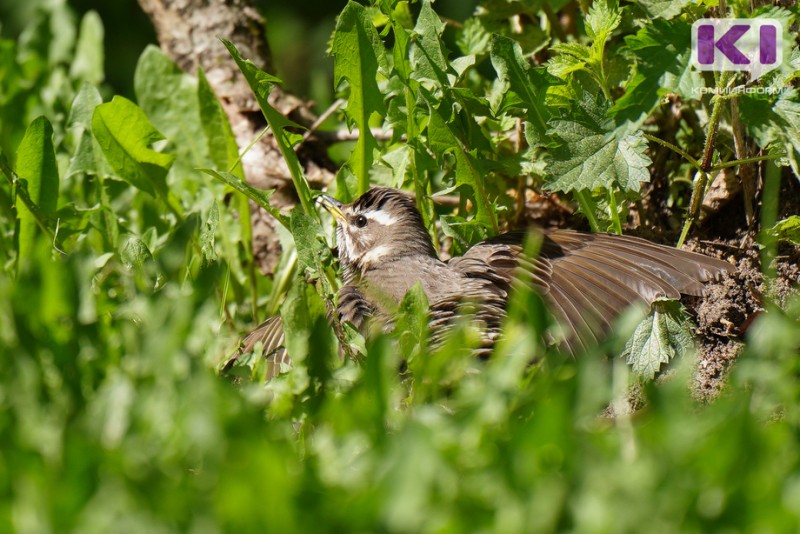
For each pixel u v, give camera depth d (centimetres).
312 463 470
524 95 948
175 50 1306
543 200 1116
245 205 1131
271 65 1309
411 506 400
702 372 886
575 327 837
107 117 1038
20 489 412
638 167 847
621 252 873
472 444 453
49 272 545
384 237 961
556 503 397
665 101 953
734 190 946
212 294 566
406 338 595
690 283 832
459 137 982
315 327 573
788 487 416
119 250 1024
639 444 443
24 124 1374
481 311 823
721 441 417
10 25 1678
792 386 520
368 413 507
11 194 1029
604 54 1011
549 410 431
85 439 426
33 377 496
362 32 958
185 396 462
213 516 397
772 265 892
